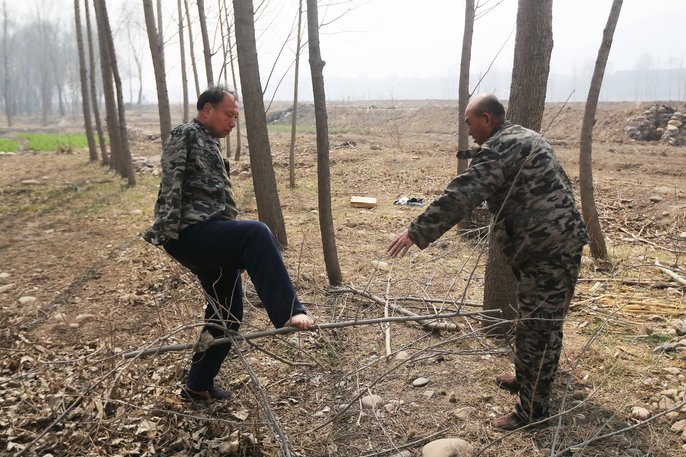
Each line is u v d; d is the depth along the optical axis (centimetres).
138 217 986
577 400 383
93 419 354
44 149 2473
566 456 323
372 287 604
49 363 387
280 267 331
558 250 325
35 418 363
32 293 614
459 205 323
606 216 905
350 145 1830
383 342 470
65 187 1330
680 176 1257
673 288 590
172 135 342
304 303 546
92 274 672
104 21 1238
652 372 416
